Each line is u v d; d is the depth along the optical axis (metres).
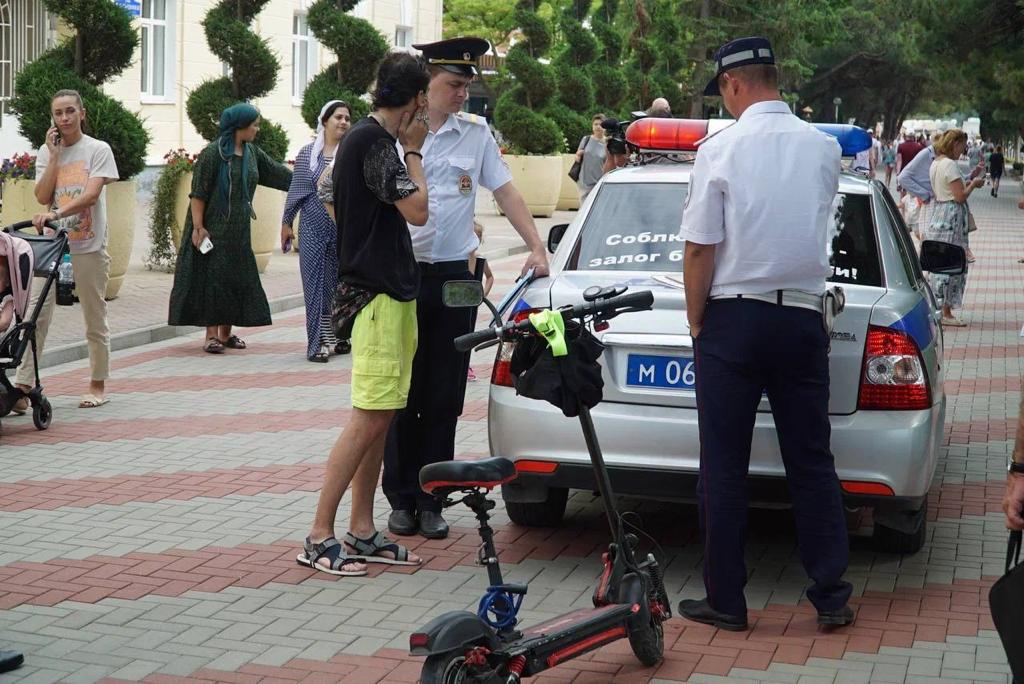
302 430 8.51
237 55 16.67
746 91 4.96
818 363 4.95
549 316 4.34
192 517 6.53
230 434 8.37
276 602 5.33
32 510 6.61
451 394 6.25
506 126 28.17
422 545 6.15
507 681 3.99
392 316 5.55
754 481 5.36
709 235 4.84
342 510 6.73
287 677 4.55
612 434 5.47
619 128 11.73
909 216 19.83
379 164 5.41
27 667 4.61
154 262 16.42
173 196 16.02
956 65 38.69
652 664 4.69
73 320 12.27
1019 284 18.81
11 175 13.66
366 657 4.75
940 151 14.26
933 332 5.80
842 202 6.13
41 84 13.53
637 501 7.01
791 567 5.91
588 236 6.25
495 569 4.18
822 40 59.16
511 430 5.64
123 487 7.07
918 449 5.30
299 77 30.36
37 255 8.35
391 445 6.30
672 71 47.00
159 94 25.44
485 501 4.15
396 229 5.57
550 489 6.27
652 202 6.36
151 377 10.34
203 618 5.13
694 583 5.68
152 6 24.94
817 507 5.03
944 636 5.01
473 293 5.09
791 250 4.80
